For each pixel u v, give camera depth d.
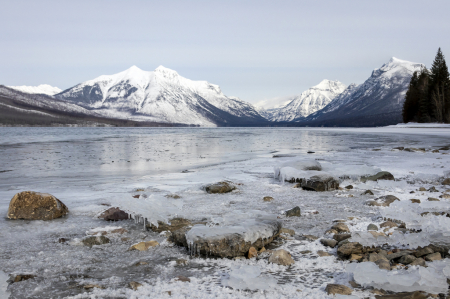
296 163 10.76
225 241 4.41
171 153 22.70
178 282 3.62
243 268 3.80
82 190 9.19
